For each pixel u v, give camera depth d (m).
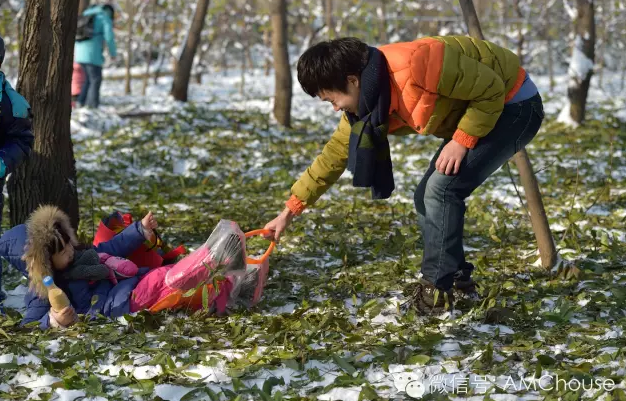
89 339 3.39
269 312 3.89
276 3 11.10
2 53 3.64
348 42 3.33
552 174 7.44
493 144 3.42
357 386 2.95
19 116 3.71
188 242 5.29
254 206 6.51
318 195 3.80
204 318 3.74
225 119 11.20
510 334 3.46
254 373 3.08
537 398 2.83
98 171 8.16
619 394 2.74
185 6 16.91
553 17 17.56
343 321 3.59
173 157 8.95
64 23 4.70
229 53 23.66
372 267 4.61
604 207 6.22
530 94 3.48
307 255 4.95
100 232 4.23
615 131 10.53
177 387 2.98
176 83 13.09
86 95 12.12
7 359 3.26
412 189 7.14
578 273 4.31
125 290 3.75
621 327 3.47
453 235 3.55
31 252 3.57
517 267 4.58
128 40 16.64
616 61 21.95
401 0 16.47
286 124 11.32
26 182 4.71
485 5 17.45
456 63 3.21
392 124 3.52
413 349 3.30
